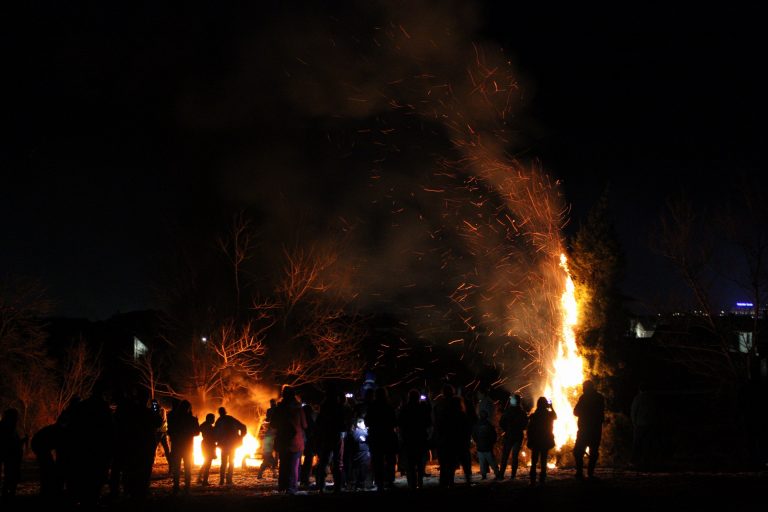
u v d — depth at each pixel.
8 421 15.42
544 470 14.61
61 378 41.69
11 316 37.16
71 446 12.66
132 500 14.09
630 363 22.41
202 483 18.72
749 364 22.50
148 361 33.16
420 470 14.88
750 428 17.81
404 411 14.33
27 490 19.00
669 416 24.16
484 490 13.76
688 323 26.89
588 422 14.96
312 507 12.31
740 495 11.45
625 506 10.95
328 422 15.08
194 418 16.03
